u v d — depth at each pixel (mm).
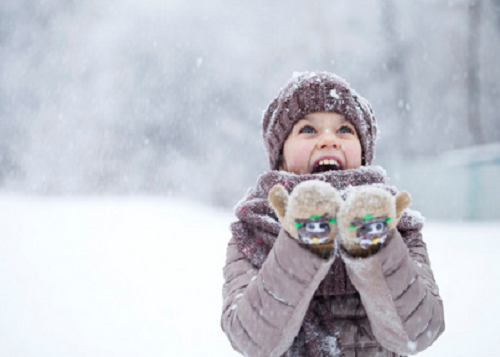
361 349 1421
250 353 1255
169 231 9844
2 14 31938
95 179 27969
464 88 28484
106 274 6438
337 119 1724
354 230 1014
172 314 4766
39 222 10648
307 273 1127
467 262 6629
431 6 29453
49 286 5879
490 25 29594
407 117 27781
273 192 1107
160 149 27922
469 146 27594
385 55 28766
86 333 4254
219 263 6977
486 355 3342
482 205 12930
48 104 29359
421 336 1231
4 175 28609
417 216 1549
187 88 28250
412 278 1172
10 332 4273
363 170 1489
